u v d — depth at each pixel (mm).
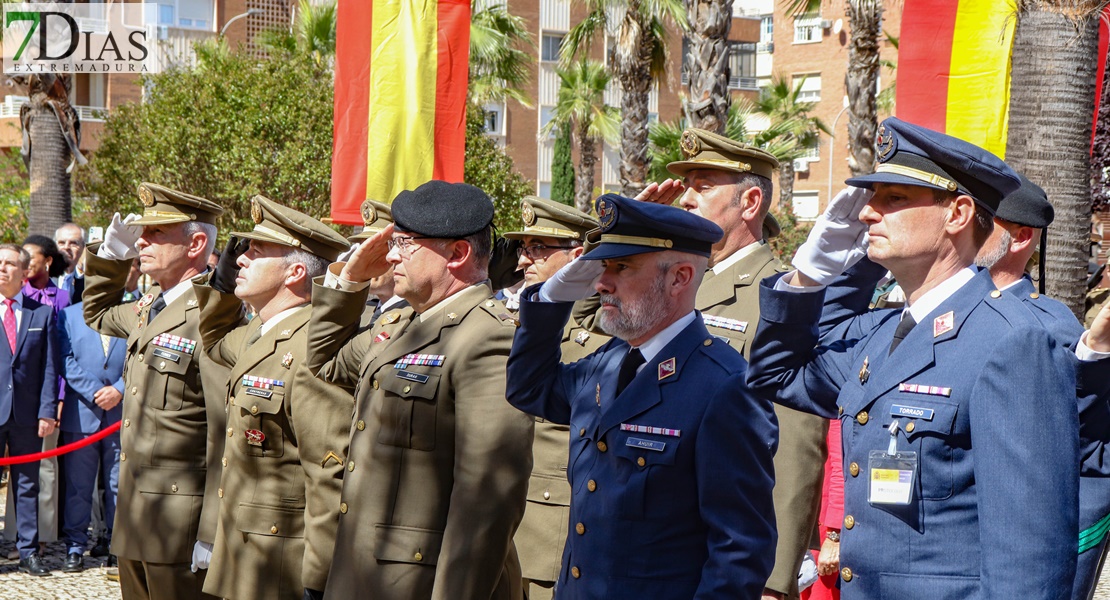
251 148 16453
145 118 17406
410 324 3771
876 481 2217
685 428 2645
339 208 5742
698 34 9594
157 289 5305
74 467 7207
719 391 2637
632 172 16797
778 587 3469
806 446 3514
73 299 8461
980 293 2287
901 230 2332
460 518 3453
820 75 37750
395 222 3740
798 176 38250
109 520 7422
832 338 2654
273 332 4332
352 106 5727
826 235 2514
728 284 3881
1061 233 6562
